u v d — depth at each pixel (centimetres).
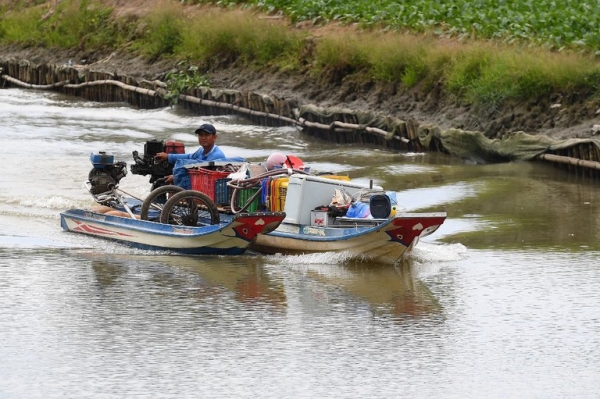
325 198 3631
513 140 5453
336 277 3397
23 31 9750
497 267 3509
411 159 5572
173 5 8819
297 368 2625
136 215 3881
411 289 3272
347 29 7581
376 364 2658
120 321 2945
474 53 6256
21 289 3225
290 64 7256
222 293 3212
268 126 6731
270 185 3688
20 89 8681
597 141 5056
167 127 6662
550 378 2595
